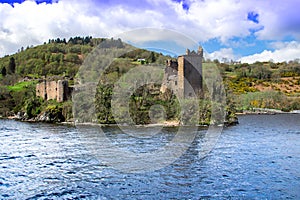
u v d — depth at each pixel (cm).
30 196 2542
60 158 3828
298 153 4225
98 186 2744
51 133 6575
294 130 7438
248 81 19325
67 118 9900
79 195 2544
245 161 3678
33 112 11156
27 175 3116
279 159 3816
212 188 2698
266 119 11231
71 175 3081
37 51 19312
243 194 2570
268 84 19588
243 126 8444
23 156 4025
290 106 16188
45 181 2912
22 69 18162
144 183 2800
